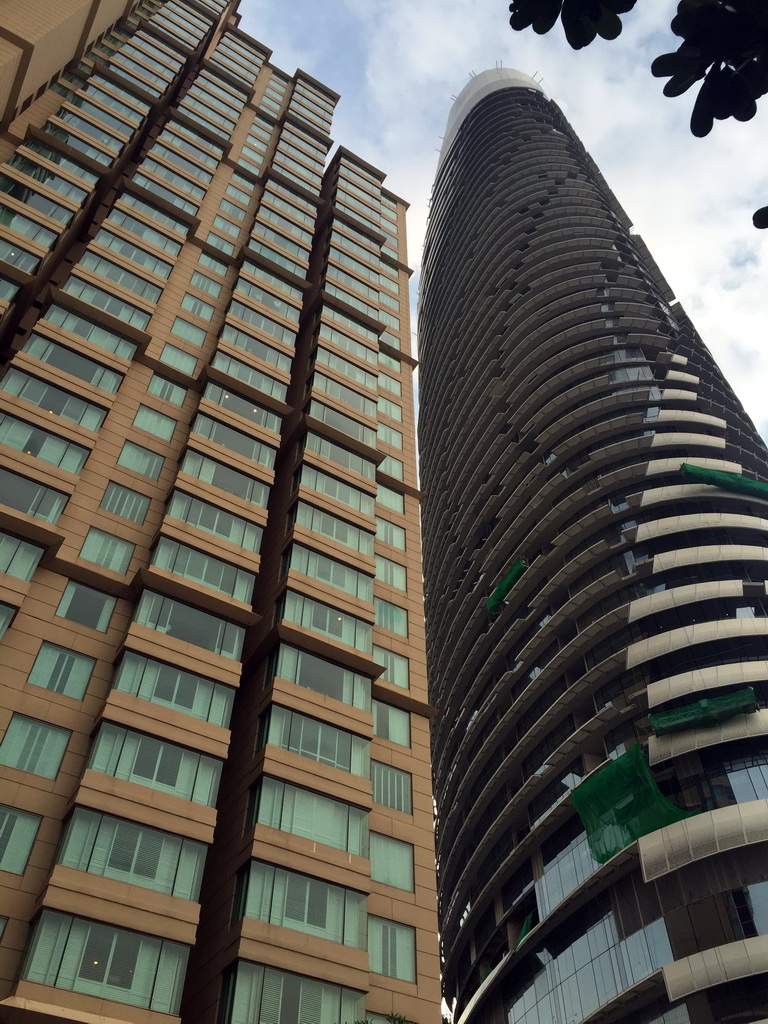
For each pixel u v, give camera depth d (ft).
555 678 206.90
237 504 128.36
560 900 170.50
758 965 125.49
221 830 100.63
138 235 168.55
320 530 133.39
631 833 151.94
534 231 379.76
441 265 468.34
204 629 111.55
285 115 262.26
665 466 229.04
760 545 212.02
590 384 275.18
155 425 135.03
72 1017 73.82
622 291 320.70
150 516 121.70
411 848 108.47
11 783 87.10
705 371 286.87
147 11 251.19
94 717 96.43
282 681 110.22
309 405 154.71
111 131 179.22
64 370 129.90
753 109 18.86
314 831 98.43
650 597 190.90
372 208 241.96
